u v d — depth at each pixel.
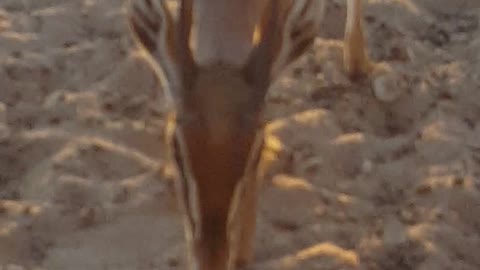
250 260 5.13
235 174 3.92
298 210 5.39
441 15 6.48
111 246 5.26
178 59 3.99
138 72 6.02
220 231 3.99
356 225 5.35
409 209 5.41
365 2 6.43
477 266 5.19
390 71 6.07
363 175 5.58
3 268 5.15
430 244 5.22
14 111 5.85
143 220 5.36
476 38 6.30
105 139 5.71
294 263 5.15
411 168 5.61
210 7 4.20
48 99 5.91
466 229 5.33
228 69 4.00
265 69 4.02
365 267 5.17
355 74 6.05
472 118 5.87
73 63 6.12
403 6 6.44
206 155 3.89
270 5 4.12
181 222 5.34
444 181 5.50
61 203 5.40
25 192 5.48
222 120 3.90
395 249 5.22
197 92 3.94
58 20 6.36
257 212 5.36
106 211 5.37
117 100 5.91
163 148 5.67
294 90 5.96
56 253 5.24
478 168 5.59
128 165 5.57
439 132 5.75
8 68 6.04
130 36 6.21
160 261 5.18
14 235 5.27
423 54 6.20
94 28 6.33
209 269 4.03
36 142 5.66
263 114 4.07
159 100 5.90
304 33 4.30
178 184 4.07
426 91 5.98
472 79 6.05
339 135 5.76
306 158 5.63
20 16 6.39
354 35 5.93
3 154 5.62
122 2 6.46
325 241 5.28
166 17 4.07
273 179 5.50
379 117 5.88
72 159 5.57
